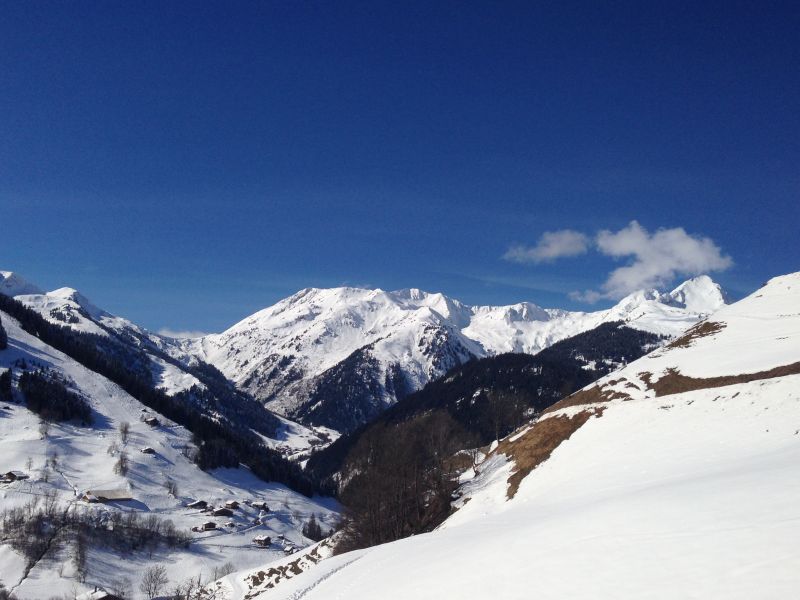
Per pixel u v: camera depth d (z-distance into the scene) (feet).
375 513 274.16
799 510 76.89
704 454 159.63
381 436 379.14
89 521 528.22
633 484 149.28
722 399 199.41
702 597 61.00
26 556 439.63
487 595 83.51
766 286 425.28
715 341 307.17
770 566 62.69
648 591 66.59
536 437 264.11
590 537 93.97
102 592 369.71
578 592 73.00
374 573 131.23
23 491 587.27
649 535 85.61
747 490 94.48
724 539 74.49
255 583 323.78
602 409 247.29
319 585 144.15
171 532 560.20
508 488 227.20
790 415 168.76
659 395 249.55
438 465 336.08
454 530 167.12
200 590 353.92
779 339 273.13
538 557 92.48
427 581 102.37
